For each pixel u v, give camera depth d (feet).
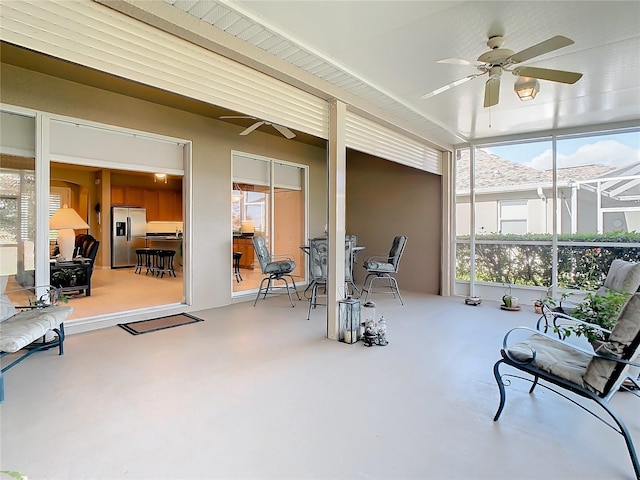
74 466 5.46
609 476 5.35
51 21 6.29
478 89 12.07
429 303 17.69
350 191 24.30
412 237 21.56
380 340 11.23
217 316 14.84
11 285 11.67
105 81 12.33
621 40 9.00
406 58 10.00
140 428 6.48
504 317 14.79
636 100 13.14
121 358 9.94
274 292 19.69
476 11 7.77
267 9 7.65
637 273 9.36
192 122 15.76
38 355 10.15
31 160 11.69
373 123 14.48
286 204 21.16
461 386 8.29
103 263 30.71
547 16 7.97
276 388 8.13
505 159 18.56
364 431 6.45
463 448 5.98
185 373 8.93
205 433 6.35
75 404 7.33
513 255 18.28
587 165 16.37
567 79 8.54
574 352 7.27
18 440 6.08
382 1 7.38
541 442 6.16
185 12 7.67
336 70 10.66
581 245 16.35
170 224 34.60
